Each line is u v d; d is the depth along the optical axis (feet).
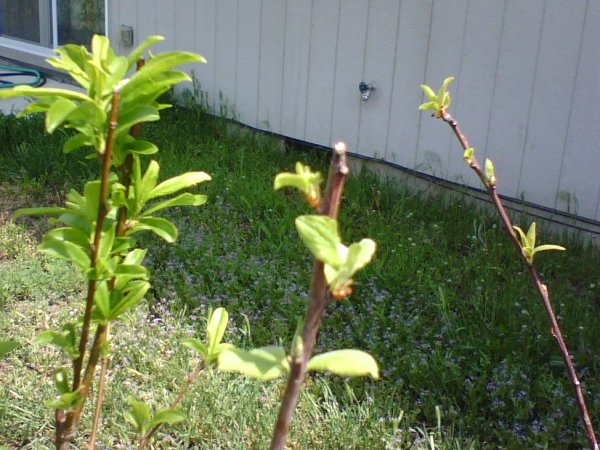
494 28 17.75
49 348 12.51
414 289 14.52
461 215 18.12
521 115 17.67
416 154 19.72
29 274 14.67
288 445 10.35
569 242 16.81
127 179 5.19
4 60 34.17
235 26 23.35
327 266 3.64
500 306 13.69
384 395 11.37
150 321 13.47
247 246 16.22
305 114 22.02
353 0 20.22
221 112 24.17
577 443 10.52
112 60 4.75
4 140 22.41
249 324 13.19
